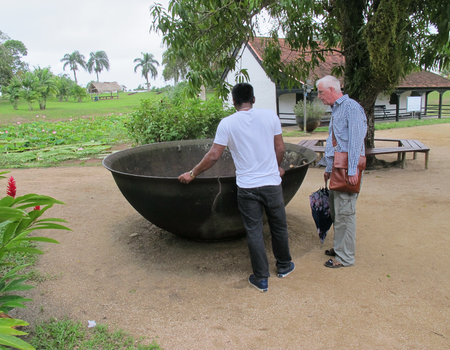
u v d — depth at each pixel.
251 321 2.46
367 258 3.35
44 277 3.10
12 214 1.84
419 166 7.29
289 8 4.82
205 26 5.43
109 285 2.99
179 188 2.91
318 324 2.41
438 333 2.29
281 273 3.04
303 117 14.91
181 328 2.40
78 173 7.58
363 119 2.86
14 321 1.71
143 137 8.59
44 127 16.33
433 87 20.33
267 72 6.39
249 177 2.71
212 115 8.73
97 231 4.20
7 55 50.19
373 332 2.31
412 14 5.42
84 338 2.29
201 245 3.68
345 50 6.44
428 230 3.96
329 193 3.28
